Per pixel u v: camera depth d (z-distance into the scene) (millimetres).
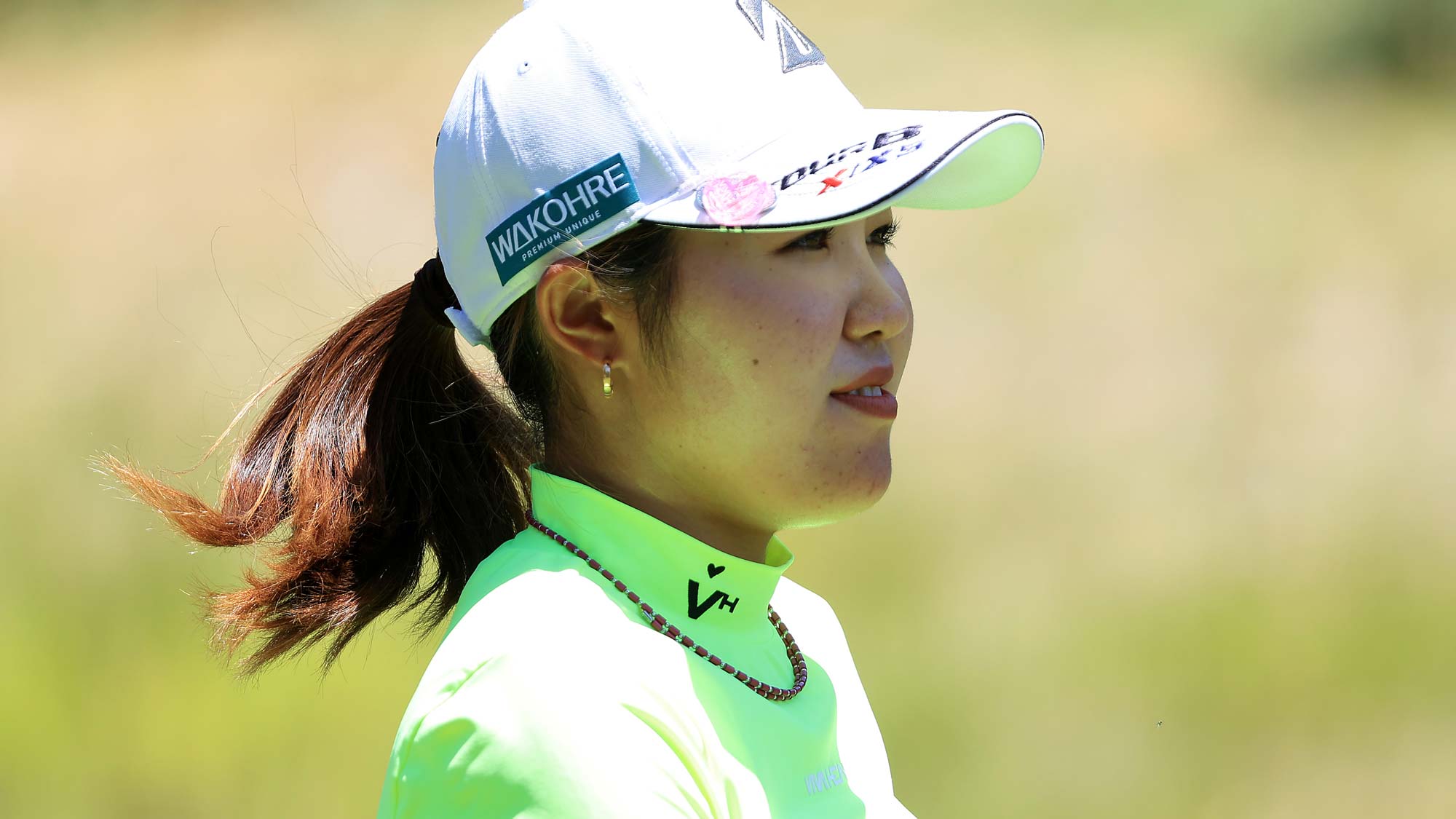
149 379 26516
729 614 5508
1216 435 25281
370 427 6105
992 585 20922
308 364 6262
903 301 5445
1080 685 18859
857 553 21547
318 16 51375
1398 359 27906
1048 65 44625
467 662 4941
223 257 32250
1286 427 25750
